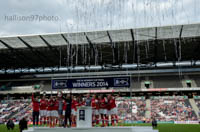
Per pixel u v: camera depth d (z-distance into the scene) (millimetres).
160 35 36000
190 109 39062
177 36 36062
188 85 46125
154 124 24406
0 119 38750
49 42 39062
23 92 49062
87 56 45250
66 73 53188
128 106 41250
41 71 54594
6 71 55750
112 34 36031
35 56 45906
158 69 50469
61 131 10484
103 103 13398
